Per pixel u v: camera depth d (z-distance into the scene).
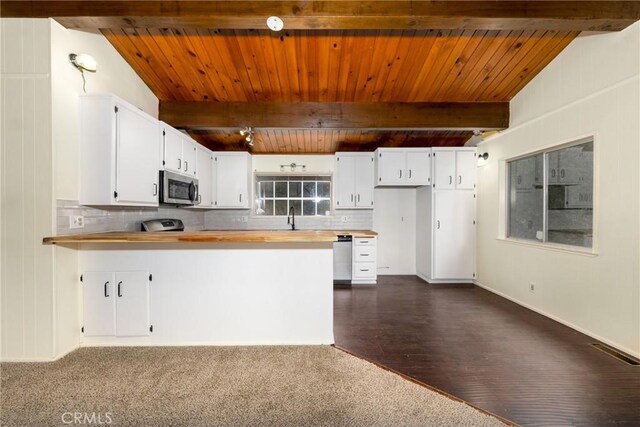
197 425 1.50
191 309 2.38
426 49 2.81
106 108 2.28
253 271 2.39
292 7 2.13
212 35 2.65
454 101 3.63
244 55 2.87
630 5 2.14
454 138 4.71
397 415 1.58
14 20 2.07
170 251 2.36
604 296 2.45
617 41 2.32
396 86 3.32
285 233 2.43
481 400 1.71
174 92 3.38
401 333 2.66
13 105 2.08
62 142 2.15
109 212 2.71
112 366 2.04
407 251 5.22
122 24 2.20
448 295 3.92
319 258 2.41
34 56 2.07
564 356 2.23
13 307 2.11
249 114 3.56
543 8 2.14
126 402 1.66
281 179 5.25
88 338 2.35
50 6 2.08
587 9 2.14
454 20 2.16
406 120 3.61
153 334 2.37
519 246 3.52
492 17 2.13
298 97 3.50
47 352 2.11
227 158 4.69
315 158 5.18
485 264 4.26
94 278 2.33
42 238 2.09
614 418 1.58
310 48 2.79
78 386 1.81
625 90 2.27
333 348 2.34
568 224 2.93
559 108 2.89
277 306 2.40
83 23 2.16
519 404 1.68
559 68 2.89
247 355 2.21
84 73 2.35
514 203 3.78
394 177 4.58
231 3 2.14
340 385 1.83
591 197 2.66
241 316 2.39
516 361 2.15
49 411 1.59
